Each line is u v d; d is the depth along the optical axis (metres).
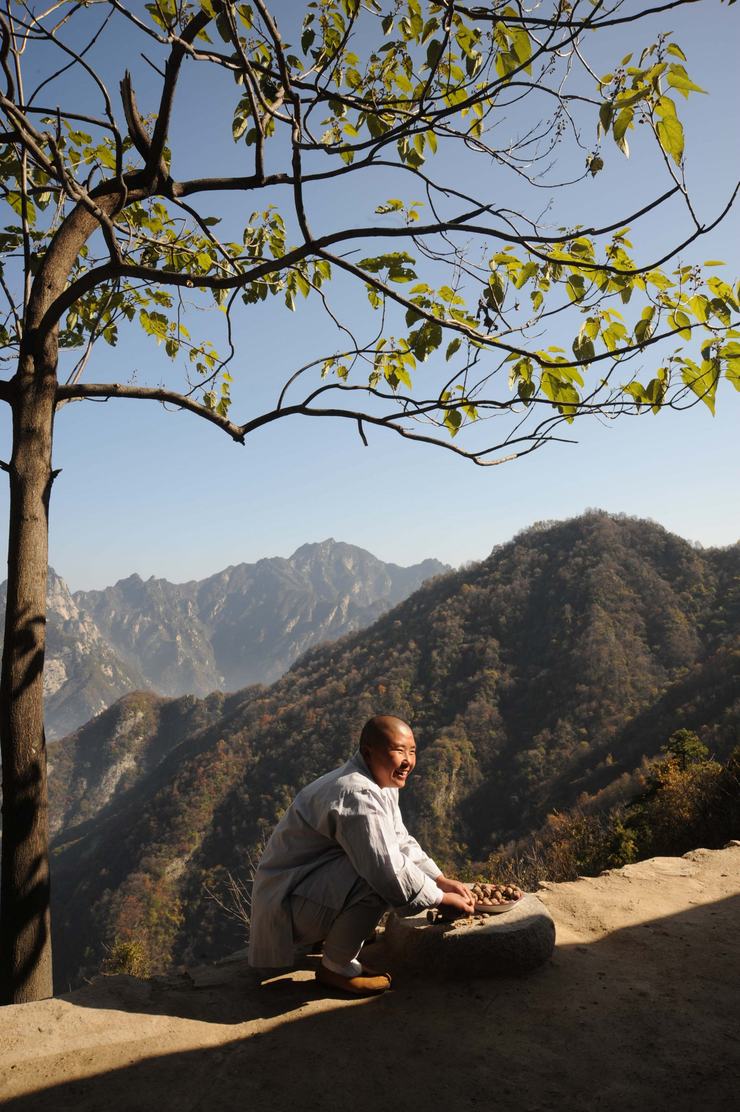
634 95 2.23
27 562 3.12
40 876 3.00
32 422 3.23
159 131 3.11
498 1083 1.96
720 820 6.92
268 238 4.27
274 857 2.60
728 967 2.64
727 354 2.70
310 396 3.41
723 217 2.30
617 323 2.95
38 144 3.20
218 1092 1.94
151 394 3.47
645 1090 1.92
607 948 2.83
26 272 3.43
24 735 3.01
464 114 3.04
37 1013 2.36
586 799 65.75
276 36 2.54
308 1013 2.35
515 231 2.76
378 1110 1.86
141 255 4.29
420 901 2.42
